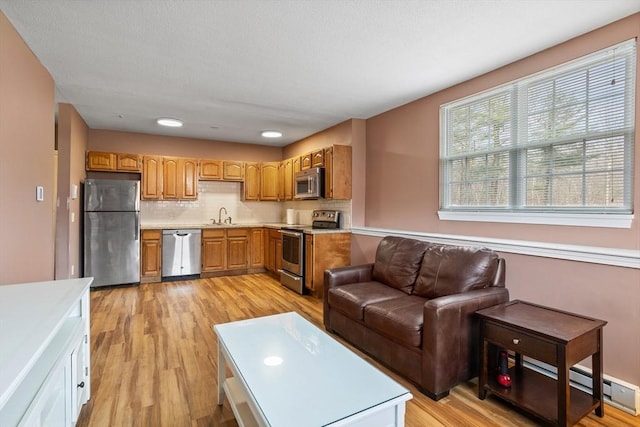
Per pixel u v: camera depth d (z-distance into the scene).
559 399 1.72
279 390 1.48
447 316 2.13
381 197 4.34
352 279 3.28
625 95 2.18
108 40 2.46
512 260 2.62
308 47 2.58
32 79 2.62
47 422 1.30
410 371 2.29
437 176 3.55
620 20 2.19
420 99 3.75
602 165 2.30
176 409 2.00
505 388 2.07
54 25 2.25
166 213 5.82
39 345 1.12
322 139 5.29
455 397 2.15
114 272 4.83
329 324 3.20
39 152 2.76
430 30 2.32
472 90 3.18
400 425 1.44
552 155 2.58
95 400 2.07
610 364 2.09
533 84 2.71
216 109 4.20
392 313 2.42
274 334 2.10
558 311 2.12
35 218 2.65
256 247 5.95
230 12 2.11
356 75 3.13
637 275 1.98
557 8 2.06
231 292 4.62
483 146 3.11
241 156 6.35
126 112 4.34
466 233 3.24
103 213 4.73
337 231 4.50
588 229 2.37
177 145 5.80
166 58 2.77
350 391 1.48
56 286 1.84
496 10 2.09
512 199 2.86
